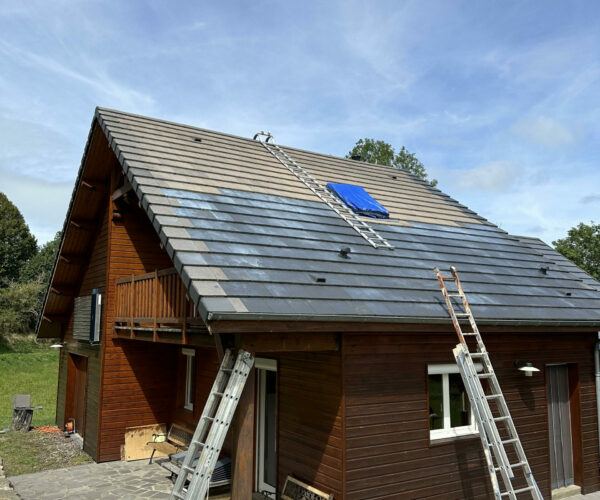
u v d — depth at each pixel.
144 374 10.80
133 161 8.70
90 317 11.20
